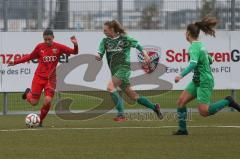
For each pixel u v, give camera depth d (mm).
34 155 29016
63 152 29969
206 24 35125
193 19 54375
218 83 54406
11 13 53031
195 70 34938
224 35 54219
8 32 52781
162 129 40125
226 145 32156
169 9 54406
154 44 53688
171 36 53781
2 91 52938
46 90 42281
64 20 53688
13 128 41250
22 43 52875
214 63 54281
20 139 35000
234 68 54469
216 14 54375
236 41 54406
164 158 28125
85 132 38500
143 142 33500
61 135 36875
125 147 31625
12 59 52844
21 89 53031
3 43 52781
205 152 29797
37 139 34969
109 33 42688
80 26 53719
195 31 34812
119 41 42625
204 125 42875
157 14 54469
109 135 36812
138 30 53531
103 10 53875
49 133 37938
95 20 53812
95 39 53312
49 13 53625
